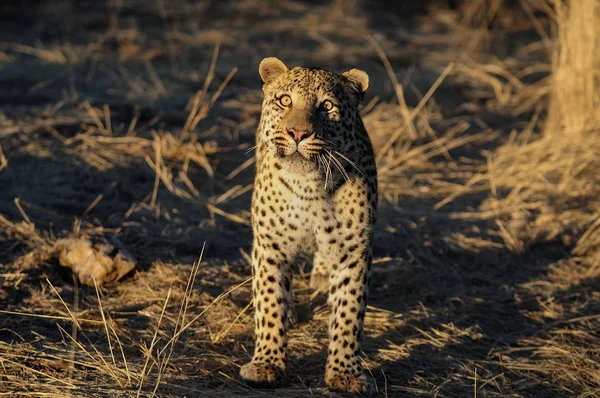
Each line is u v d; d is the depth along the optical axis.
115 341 8.26
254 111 15.38
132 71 17.39
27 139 12.79
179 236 10.70
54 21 20.89
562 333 9.22
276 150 7.61
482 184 12.98
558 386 8.28
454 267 10.68
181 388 7.43
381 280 10.15
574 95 14.01
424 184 12.95
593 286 10.34
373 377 8.08
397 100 16.62
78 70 17.16
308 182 7.71
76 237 9.63
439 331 9.12
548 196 12.38
